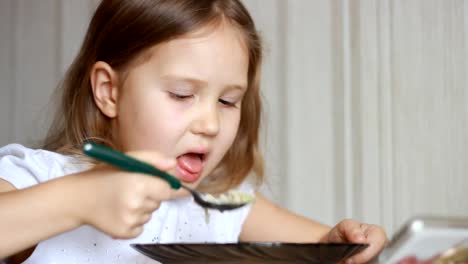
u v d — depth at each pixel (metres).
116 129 1.06
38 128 1.97
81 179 0.72
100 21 1.10
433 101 1.85
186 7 0.96
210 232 1.19
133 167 0.67
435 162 1.85
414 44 1.86
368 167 1.85
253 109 1.24
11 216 0.71
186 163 0.97
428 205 1.85
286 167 1.85
